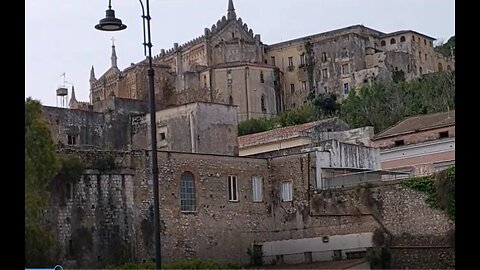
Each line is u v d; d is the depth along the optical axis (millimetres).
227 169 47062
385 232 43594
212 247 45250
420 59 119750
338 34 130625
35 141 33562
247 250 47031
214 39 136375
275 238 48125
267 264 47250
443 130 52906
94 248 40000
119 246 41125
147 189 43156
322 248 45875
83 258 39406
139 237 42250
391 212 43656
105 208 40938
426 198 42375
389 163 54531
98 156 41469
